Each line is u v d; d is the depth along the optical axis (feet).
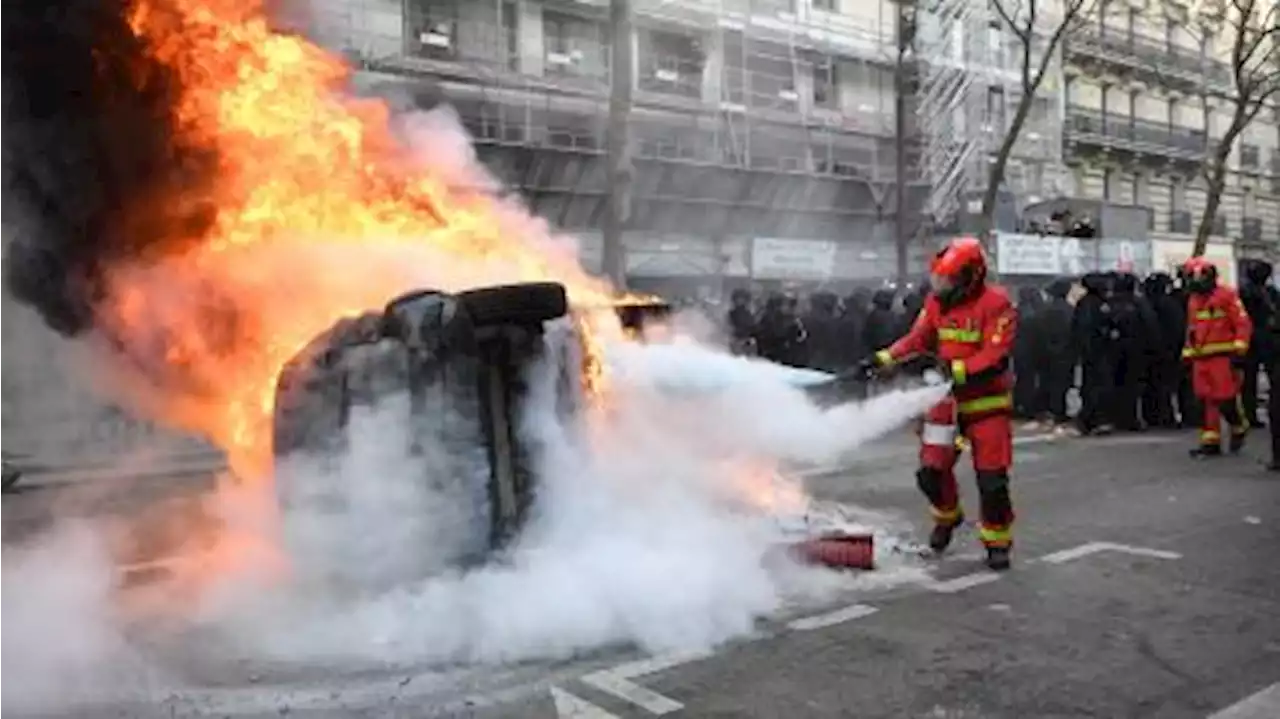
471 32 71.77
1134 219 104.37
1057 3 113.91
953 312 19.52
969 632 15.79
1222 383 33.19
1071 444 36.91
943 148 96.53
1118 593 17.92
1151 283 41.88
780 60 89.25
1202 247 78.18
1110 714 12.90
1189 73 135.23
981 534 19.63
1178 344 41.09
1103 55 121.60
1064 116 118.32
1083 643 15.38
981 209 87.15
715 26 84.17
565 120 74.02
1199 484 28.50
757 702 13.14
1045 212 100.94
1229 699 13.37
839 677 13.96
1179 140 134.72
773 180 84.69
